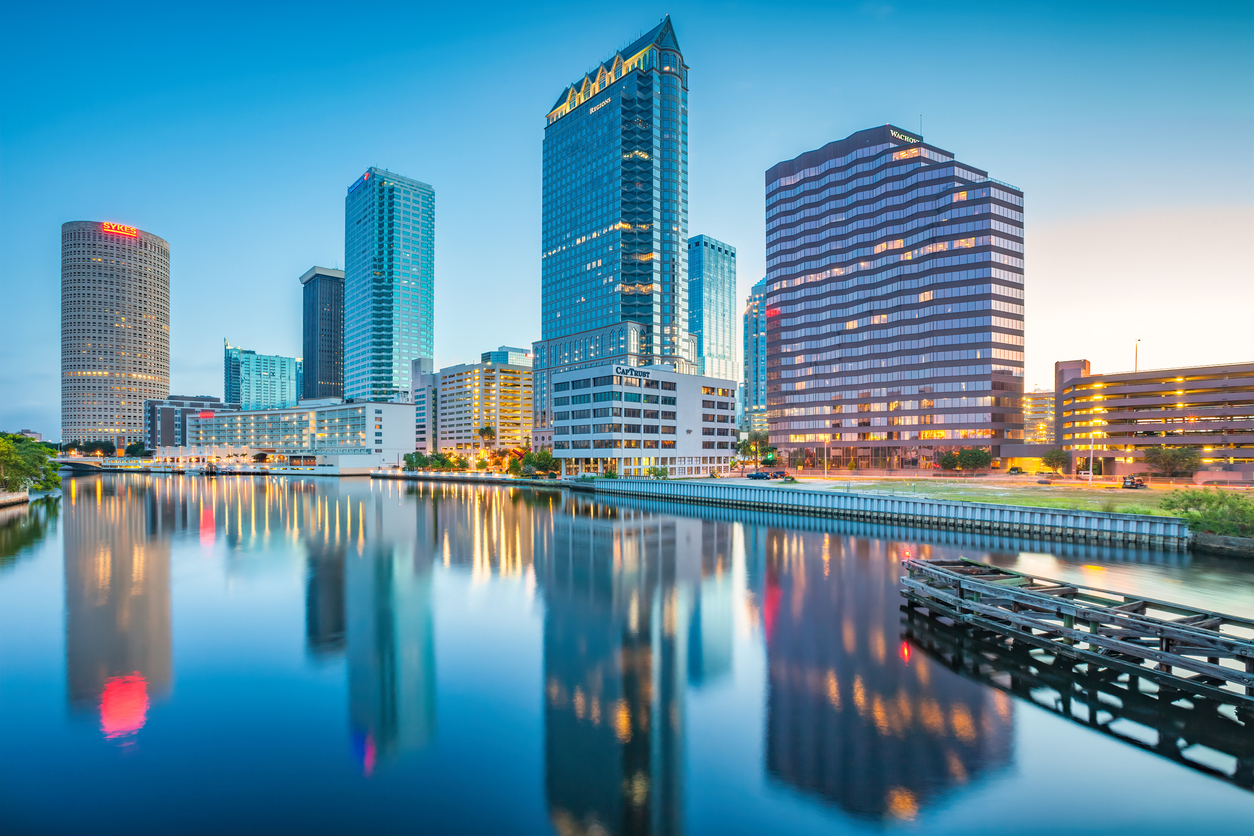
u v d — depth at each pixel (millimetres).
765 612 37812
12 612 39125
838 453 180625
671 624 35406
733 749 20953
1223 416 121562
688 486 109875
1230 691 23375
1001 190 158500
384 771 19828
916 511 74188
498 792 18656
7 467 107938
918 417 165375
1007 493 92062
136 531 77562
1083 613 27406
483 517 91438
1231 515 54375
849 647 30922
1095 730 21938
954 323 160125
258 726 23062
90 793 18656
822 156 188750
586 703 24766
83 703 25000
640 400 148375
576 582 46781
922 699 24656
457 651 31109
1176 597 39281
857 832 16656
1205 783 18719
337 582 47344
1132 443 131250
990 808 17594
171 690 26328
